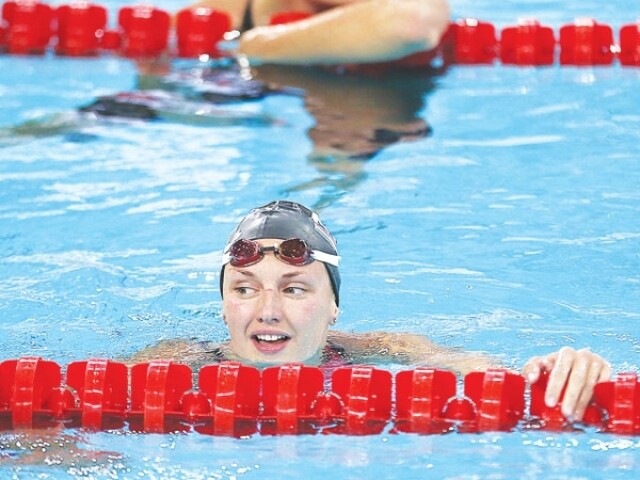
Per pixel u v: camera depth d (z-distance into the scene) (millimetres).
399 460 12008
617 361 14500
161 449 12281
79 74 27328
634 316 15945
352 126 23797
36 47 29453
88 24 29688
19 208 19812
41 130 23562
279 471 11812
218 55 29047
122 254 18109
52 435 12547
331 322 14641
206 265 17734
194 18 29625
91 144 22812
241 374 12875
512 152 22281
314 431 12641
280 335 13789
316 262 14000
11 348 14930
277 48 28203
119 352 14852
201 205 19906
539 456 12023
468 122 24000
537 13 33094
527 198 20172
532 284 17031
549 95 25656
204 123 24078
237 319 13773
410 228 19000
